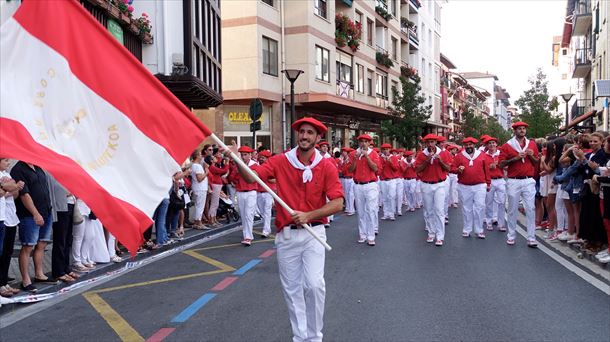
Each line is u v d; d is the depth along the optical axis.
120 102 4.04
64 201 8.02
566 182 10.25
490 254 10.16
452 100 68.88
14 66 3.69
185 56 16.16
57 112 3.80
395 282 7.90
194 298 7.17
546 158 12.34
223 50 24.27
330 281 7.98
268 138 25.70
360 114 33.62
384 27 38.53
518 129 10.67
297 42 25.88
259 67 24.12
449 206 20.02
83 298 7.34
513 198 11.01
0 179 6.87
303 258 4.91
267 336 5.60
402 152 20.25
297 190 4.94
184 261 9.84
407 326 5.87
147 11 16.02
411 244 11.48
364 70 34.06
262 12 24.34
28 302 7.08
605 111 20.97
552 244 11.25
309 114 27.48
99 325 6.12
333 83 28.59
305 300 4.96
